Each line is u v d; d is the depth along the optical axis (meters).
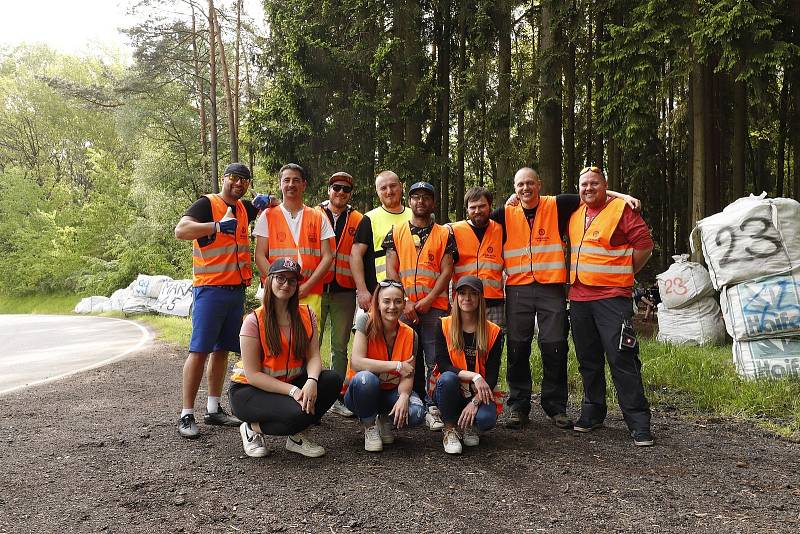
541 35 14.20
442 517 3.16
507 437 4.75
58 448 4.41
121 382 7.26
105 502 3.39
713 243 6.75
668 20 11.30
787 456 4.23
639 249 4.69
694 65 12.12
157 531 3.01
